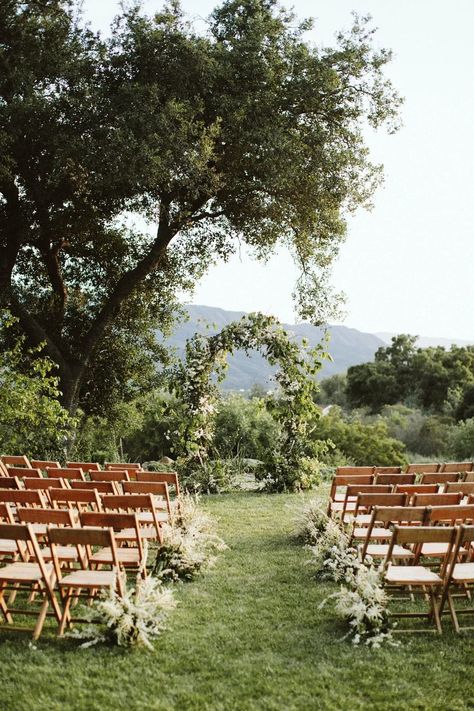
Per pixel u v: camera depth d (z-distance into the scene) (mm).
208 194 14922
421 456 25359
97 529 4926
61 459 14117
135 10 14273
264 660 4496
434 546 6195
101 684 4113
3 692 3992
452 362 43000
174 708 3814
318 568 6984
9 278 14859
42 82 13641
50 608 5656
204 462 13820
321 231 16984
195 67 13539
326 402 47969
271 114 14500
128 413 19141
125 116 12938
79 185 14008
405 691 3996
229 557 7648
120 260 18062
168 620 5336
